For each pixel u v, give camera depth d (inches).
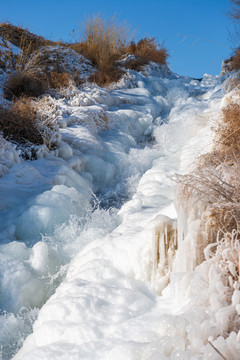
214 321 73.4
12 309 127.0
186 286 88.5
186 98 476.7
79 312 90.3
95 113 339.9
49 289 136.3
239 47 265.9
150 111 407.2
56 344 82.3
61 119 296.5
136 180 262.5
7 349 114.3
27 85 364.8
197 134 295.7
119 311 90.1
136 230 131.6
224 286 80.2
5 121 253.6
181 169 226.5
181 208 100.1
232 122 178.2
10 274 133.7
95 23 530.0
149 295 99.6
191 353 66.9
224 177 110.4
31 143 250.2
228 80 386.0
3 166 209.8
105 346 78.0
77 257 129.6
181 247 98.0
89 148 280.8
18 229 171.9
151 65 569.9
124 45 598.2
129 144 333.4
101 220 175.0
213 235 97.5
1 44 438.0
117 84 475.5
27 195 194.5
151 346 70.7
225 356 64.3
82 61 488.7
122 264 111.6
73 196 196.2
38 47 488.7
